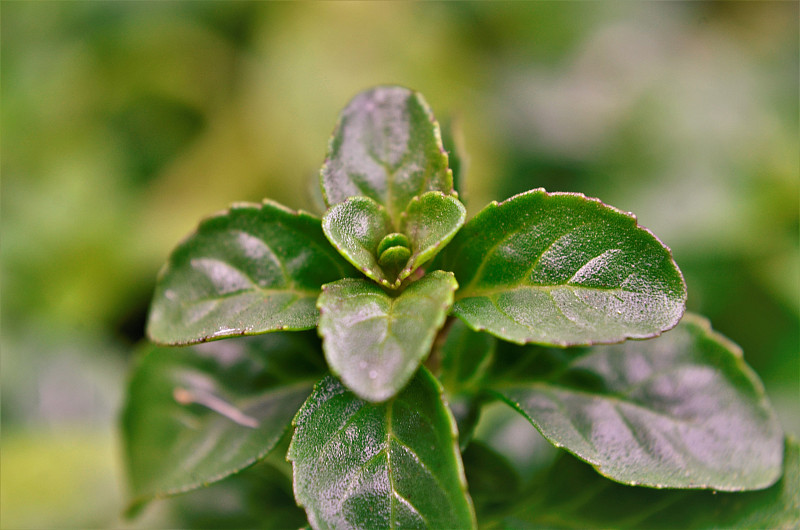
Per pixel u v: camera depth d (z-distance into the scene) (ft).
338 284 0.77
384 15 2.00
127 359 1.55
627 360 0.82
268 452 0.82
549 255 0.78
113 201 1.70
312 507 0.76
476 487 0.82
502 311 0.77
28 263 1.58
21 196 1.66
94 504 1.14
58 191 1.66
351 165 0.81
